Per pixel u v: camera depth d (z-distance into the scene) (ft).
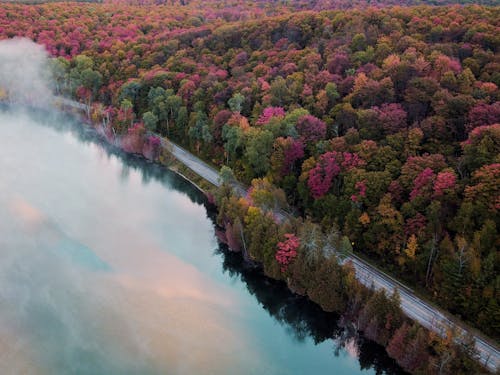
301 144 338.95
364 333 242.37
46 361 232.12
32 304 265.13
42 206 360.28
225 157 415.44
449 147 294.46
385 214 272.72
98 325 254.68
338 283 255.09
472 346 203.62
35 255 304.30
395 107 329.72
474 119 294.87
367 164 305.53
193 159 446.60
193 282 295.89
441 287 246.68
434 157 279.90
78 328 252.01
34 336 245.45
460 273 238.68
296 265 268.82
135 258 312.09
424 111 328.49
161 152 455.22
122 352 239.50
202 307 275.39
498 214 244.63
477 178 256.93
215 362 239.09
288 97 392.68
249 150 353.72
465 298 235.61
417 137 300.20
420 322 237.86
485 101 308.81
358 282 254.47
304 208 335.67
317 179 310.65
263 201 318.24
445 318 240.53
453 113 308.81
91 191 396.16
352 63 404.57
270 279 290.97
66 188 394.73
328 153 314.55
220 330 260.01
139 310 267.59
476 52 365.81
